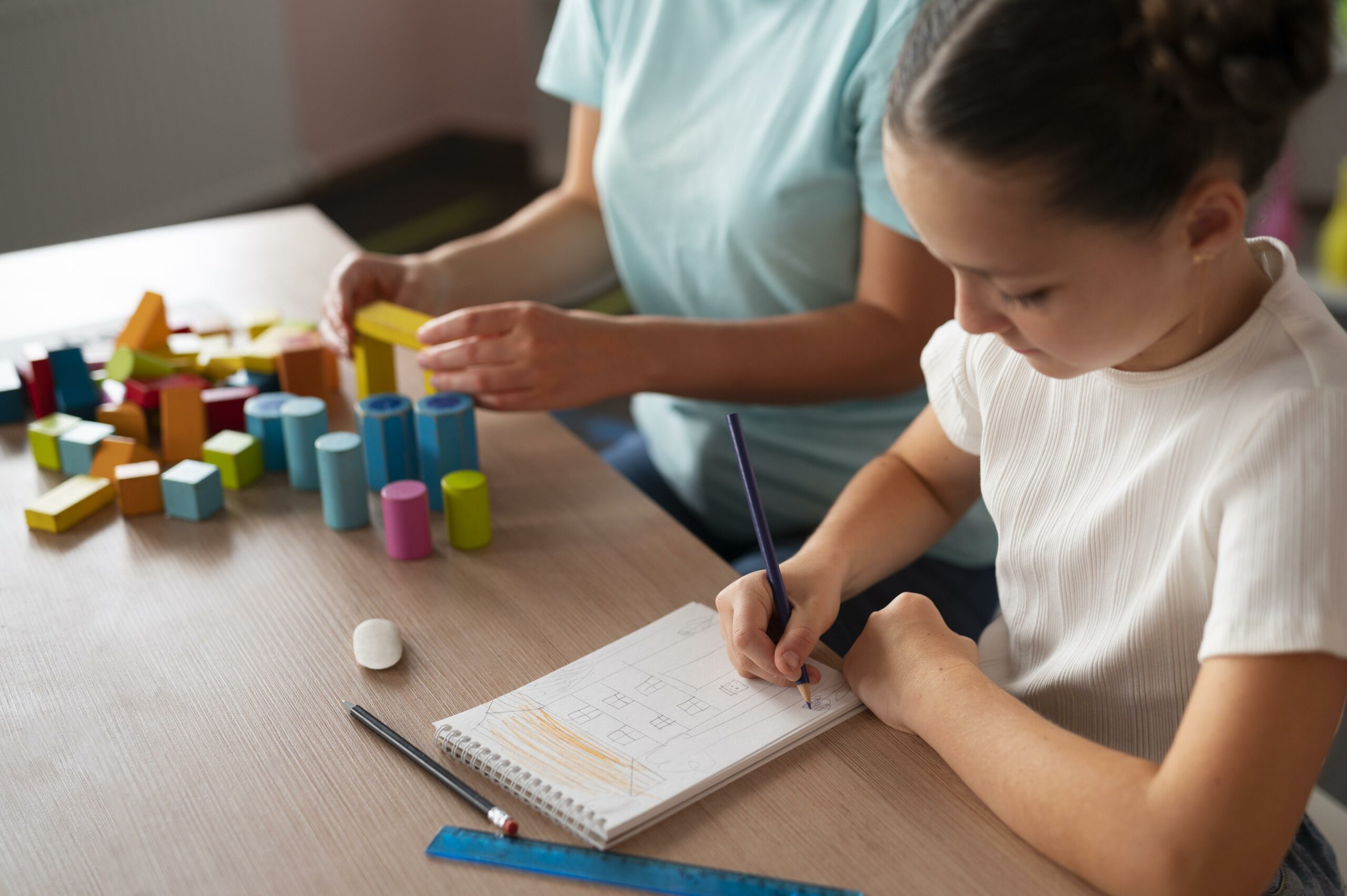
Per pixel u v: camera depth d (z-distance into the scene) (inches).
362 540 37.3
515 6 158.9
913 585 43.3
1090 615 30.8
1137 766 24.3
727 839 25.3
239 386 44.4
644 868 24.5
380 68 161.8
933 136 22.6
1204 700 23.7
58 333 49.6
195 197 141.3
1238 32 21.0
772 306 48.6
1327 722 23.0
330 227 62.2
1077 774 24.5
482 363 40.4
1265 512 24.0
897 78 24.2
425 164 168.6
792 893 23.8
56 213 126.9
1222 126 21.8
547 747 27.5
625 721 28.5
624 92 50.8
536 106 156.3
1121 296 23.5
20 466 41.5
